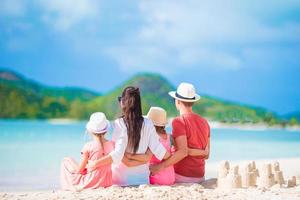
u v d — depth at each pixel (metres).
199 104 127.81
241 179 6.88
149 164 7.33
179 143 7.21
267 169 6.98
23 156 18.72
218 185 7.00
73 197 5.99
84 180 6.86
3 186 10.59
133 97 6.93
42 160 17.03
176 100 7.54
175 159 7.09
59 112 141.00
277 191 6.47
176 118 7.39
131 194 6.05
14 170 13.90
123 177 7.00
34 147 24.27
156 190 6.25
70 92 145.75
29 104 140.50
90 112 139.62
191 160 7.43
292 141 34.16
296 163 12.39
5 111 139.12
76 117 139.00
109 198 5.86
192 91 7.44
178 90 7.51
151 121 7.10
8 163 15.90
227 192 6.37
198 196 6.00
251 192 6.38
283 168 11.14
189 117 7.39
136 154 6.94
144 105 138.12
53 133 44.31
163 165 7.08
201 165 7.52
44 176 12.53
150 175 7.21
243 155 19.50
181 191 6.24
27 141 30.09
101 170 6.84
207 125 7.61
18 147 24.27
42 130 53.00
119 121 6.95
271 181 6.96
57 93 145.75
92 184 6.80
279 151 22.23
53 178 12.11
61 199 5.92
